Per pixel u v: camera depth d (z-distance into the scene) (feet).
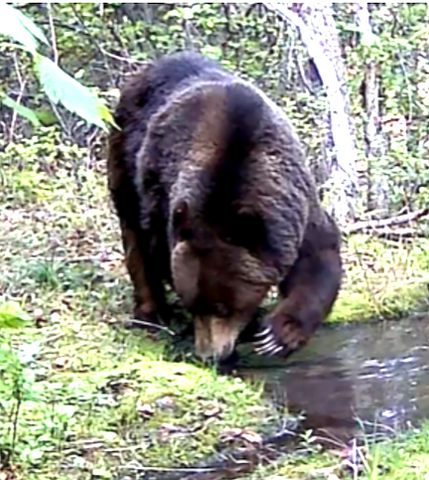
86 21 38.29
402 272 24.91
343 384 17.63
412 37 33.40
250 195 17.62
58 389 16.26
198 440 14.78
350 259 25.39
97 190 30.76
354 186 29.45
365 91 34.04
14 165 33.86
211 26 34.22
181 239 17.70
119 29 38.63
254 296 17.78
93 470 13.65
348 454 14.05
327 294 19.30
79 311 21.15
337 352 19.76
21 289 21.97
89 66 39.37
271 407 16.26
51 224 28.02
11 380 14.20
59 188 31.53
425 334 20.99
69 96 5.50
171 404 16.05
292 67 35.81
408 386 17.46
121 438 14.79
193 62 20.99
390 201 30.35
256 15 37.52
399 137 32.30
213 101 18.80
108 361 18.04
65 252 25.23
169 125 19.29
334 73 30.45
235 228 17.48
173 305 21.86
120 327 20.47
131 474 13.67
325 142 31.27
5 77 38.29
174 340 19.93
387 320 22.21
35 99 37.32
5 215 29.17
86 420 15.28
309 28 30.83
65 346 18.79
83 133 37.06
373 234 27.81
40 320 20.21
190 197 17.79
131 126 21.21
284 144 18.39
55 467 13.74
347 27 32.55
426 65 35.73
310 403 16.63
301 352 19.76
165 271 20.54
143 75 21.48
